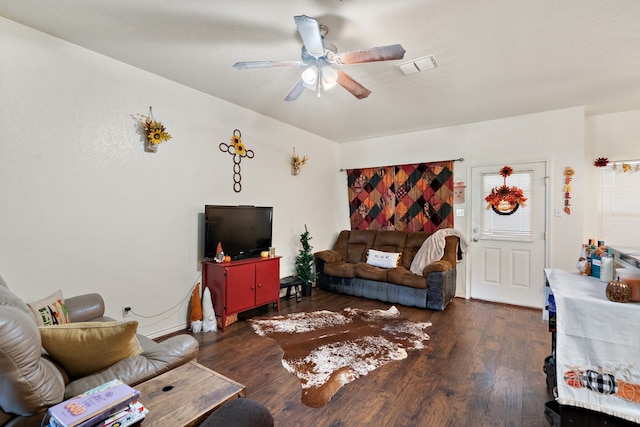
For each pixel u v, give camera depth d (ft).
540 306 12.91
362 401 6.53
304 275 14.56
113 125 8.66
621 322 4.89
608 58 8.30
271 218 13.16
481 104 11.93
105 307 8.57
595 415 5.10
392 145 16.85
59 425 3.18
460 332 10.21
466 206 14.61
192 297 10.44
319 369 7.80
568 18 6.55
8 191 6.93
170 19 6.74
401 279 13.19
